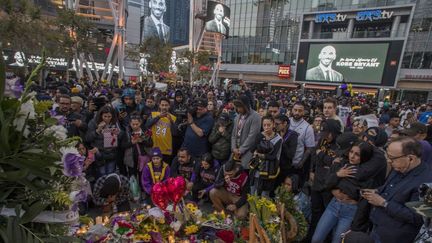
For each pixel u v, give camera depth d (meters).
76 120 4.00
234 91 14.03
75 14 16.53
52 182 1.12
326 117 4.23
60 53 15.65
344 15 33.62
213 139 4.39
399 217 2.06
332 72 32.53
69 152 1.13
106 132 3.94
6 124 0.97
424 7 29.84
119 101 5.98
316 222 3.22
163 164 3.98
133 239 1.88
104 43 33.97
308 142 3.97
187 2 84.81
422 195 1.67
